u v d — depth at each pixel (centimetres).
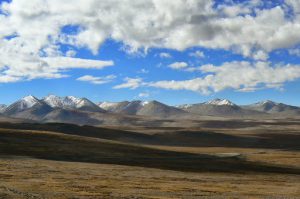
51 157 12694
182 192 6406
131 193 6088
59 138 17025
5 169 8750
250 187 7469
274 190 7112
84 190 6219
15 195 5322
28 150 13725
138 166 11325
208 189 6900
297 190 7194
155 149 16125
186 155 14938
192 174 9719
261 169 11719
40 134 17612
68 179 7606
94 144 16162
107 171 9300
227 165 12269
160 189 6669
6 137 16100
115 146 15950
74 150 14400
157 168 10956
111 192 6116
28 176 7781
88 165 10350
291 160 14350
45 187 6359
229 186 7506
